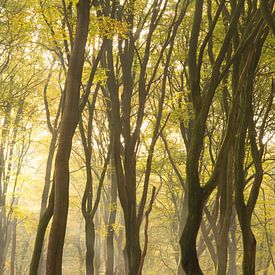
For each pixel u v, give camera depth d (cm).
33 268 1012
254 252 1113
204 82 1794
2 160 2670
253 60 1095
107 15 1364
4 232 2711
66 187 912
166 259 4216
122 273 3027
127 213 1309
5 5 1817
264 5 934
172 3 1800
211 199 2664
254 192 1155
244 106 1102
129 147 1338
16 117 2467
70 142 919
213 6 1762
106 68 1462
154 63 1969
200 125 963
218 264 1528
